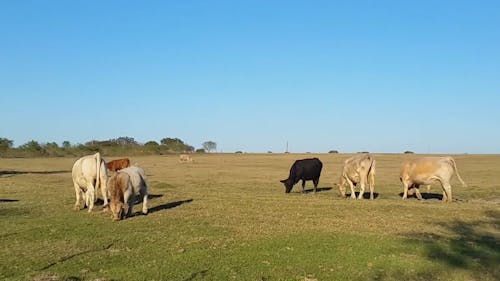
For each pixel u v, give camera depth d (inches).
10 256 474.6
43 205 840.3
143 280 401.4
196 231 606.5
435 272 440.1
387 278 423.5
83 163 776.9
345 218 721.0
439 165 972.6
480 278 425.7
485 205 911.0
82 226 636.1
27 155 4055.1
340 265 455.2
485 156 3631.9
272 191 1210.6
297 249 508.4
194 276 413.7
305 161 1154.7
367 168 1007.0
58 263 450.0
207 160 3442.4
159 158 3796.8
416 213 782.5
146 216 727.1
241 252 494.0
